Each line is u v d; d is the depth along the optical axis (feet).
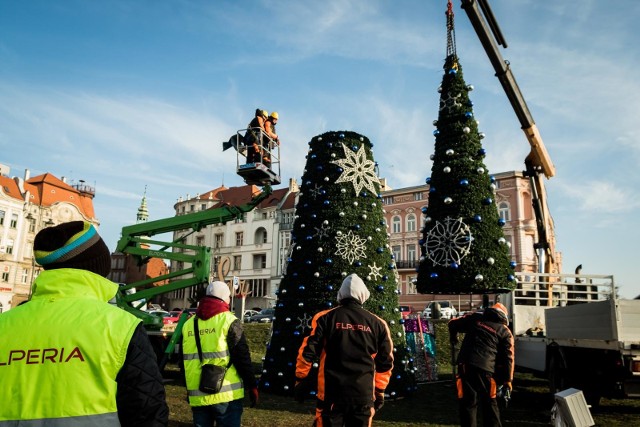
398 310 29.53
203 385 12.81
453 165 26.99
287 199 193.88
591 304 21.98
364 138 31.86
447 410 25.08
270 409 24.52
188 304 205.77
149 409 5.67
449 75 28.63
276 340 29.32
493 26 30.27
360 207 30.12
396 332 28.60
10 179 186.39
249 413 23.59
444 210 26.63
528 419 23.30
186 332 13.82
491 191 27.02
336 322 12.39
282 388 28.22
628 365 19.76
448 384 33.73
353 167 30.55
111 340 5.69
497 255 25.67
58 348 5.55
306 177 31.48
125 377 5.67
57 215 191.72
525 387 34.14
